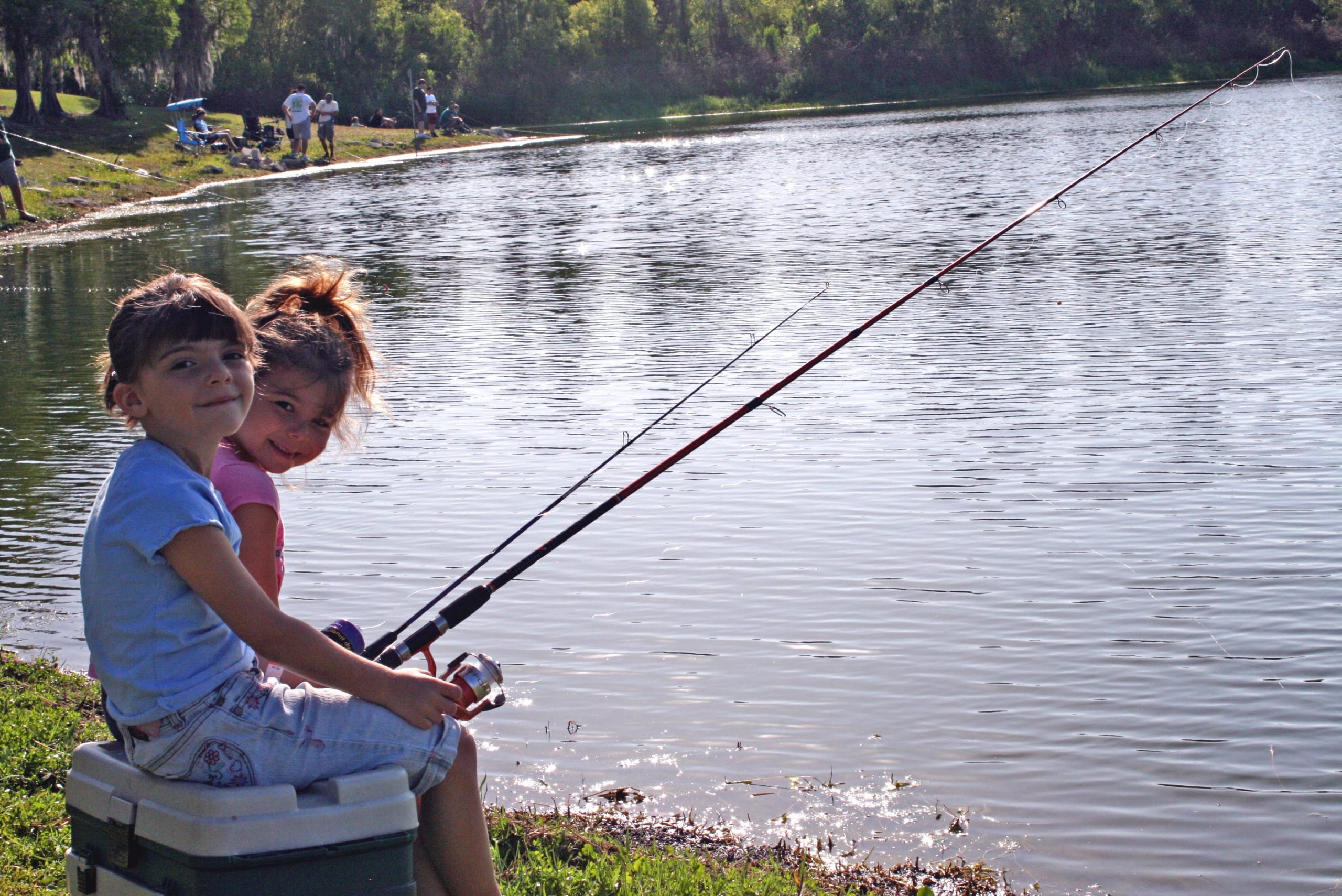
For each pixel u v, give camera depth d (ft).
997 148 123.95
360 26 200.54
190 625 8.07
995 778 15.90
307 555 23.80
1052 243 61.98
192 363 8.07
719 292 52.37
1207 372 34.86
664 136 177.99
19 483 28.63
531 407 34.19
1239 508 24.62
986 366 37.01
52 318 50.16
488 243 72.02
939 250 61.41
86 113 134.72
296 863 7.82
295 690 8.41
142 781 8.18
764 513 25.32
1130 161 103.14
